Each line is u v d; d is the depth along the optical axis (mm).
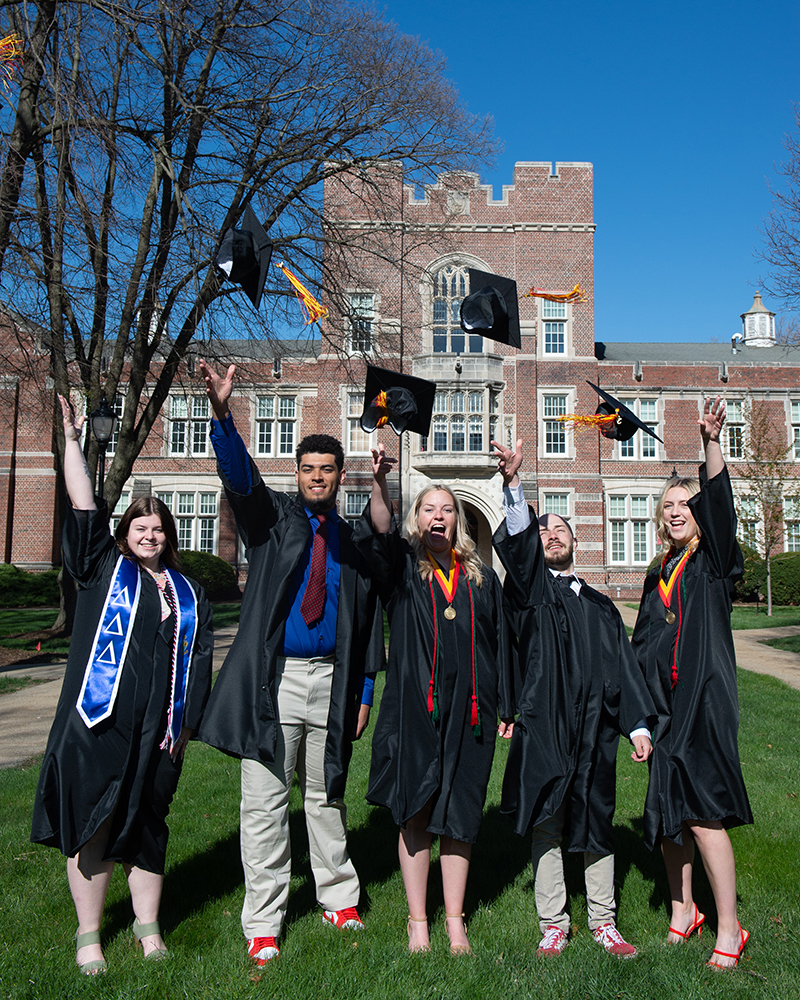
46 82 10438
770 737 7145
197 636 3469
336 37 12641
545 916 3330
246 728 3223
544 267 26141
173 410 26500
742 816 3145
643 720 3381
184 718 3350
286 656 3387
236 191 12398
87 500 3363
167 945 3236
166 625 3361
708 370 27500
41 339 10477
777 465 22594
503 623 3557
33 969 2963
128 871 3240
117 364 12688
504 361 26016
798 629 16641
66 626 16016
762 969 3012
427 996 2750
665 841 3414
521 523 3455
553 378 26125
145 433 13602
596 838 3357
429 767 3250
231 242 3678
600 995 2748
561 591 3670
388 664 3502
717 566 3406
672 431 27297
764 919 3451
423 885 3297
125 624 3266
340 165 13680
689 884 3410
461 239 25891
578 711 3463
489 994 2783
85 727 3107
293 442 26484
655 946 3203
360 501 24922
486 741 3379
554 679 3461
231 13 11586
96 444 13391
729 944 3115
